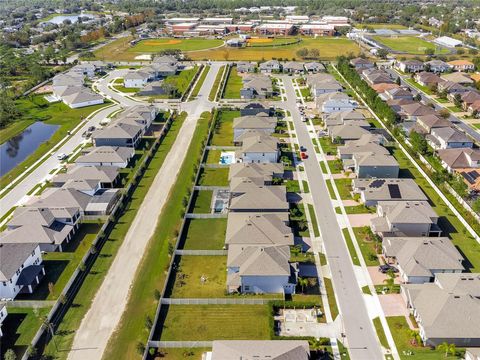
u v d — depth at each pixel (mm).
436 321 64812
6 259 76188
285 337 65625
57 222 92125
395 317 70000
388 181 103750
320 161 123938
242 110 155125
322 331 67688
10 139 145750
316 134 142625
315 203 102812
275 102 174375
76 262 84000
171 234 92312
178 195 107188
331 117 149000
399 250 81625
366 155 114688
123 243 89500
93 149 125250
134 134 133875
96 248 87750
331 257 84312
